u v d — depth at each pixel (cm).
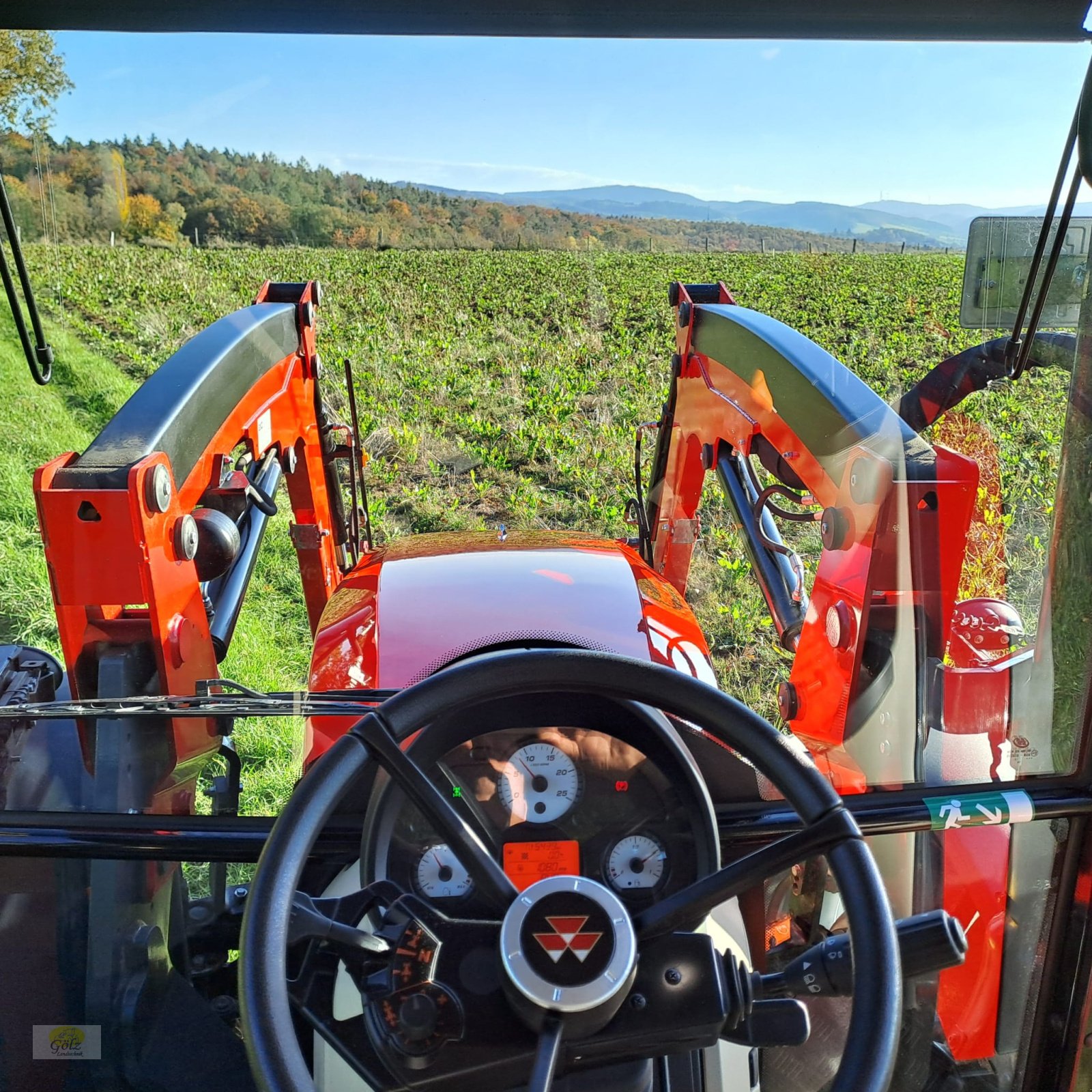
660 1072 130
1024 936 162
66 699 175
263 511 220
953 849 155
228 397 211
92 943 144
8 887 143
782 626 215
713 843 130
